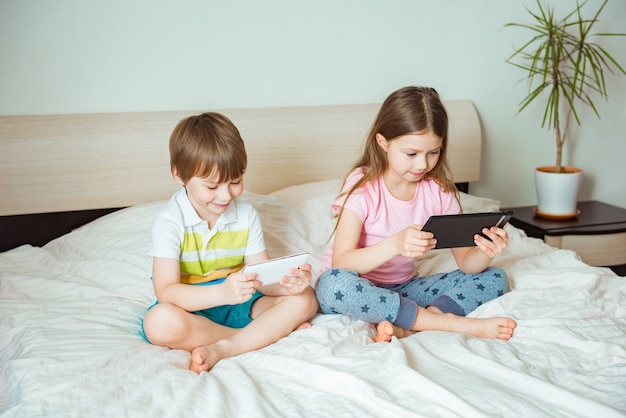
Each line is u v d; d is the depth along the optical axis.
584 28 2.71
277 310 1.47
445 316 1.52
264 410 1.11
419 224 1.65
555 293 1.62
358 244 1.75
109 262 1.84
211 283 1.59
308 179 2.40
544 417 1.05
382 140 1.65
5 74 2.13
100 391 1.21
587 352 1.34
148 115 2.23
